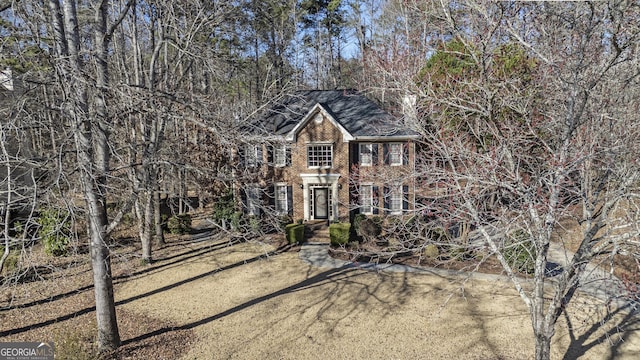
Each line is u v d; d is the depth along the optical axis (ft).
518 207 30.22
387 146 76.64
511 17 33.19
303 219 79.20
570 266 24.20
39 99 27.32
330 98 86.69
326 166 77.30
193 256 60.39
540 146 37.29
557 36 32.94
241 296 44.39
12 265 47.39
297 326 37.01
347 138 75.00
